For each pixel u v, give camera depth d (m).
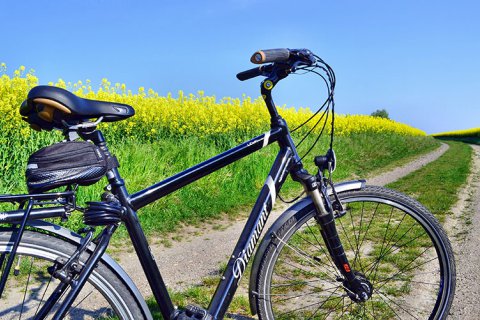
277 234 2.18
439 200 7.08
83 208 1.72
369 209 6.02
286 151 2.18
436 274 3.62
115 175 1.82
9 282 2.95
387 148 18.86
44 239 1.70
